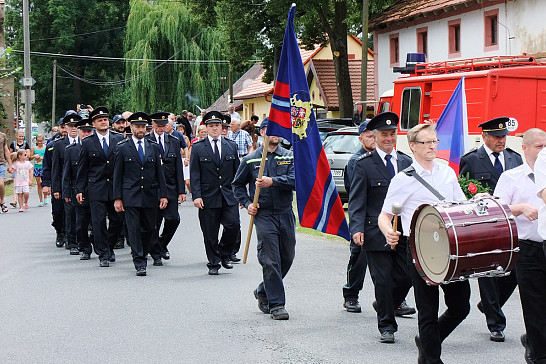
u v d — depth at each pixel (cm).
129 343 862
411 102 2012
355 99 4662
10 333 910
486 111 1753
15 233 1816
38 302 1077
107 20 7894
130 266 1381
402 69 2091
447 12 3038
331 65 4769
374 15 3603
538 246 736
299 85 986
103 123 1417
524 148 771
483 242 633
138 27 6041
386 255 857
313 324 945
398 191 729
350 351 823
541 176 675
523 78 1769
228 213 1303
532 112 1777
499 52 2752
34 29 7750
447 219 635
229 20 4053
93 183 1391
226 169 1301
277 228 990
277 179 984
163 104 6044
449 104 1347
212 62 6038
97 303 1068
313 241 1653
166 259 1452
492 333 870
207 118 1302
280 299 974
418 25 3256
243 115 6819
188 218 2072
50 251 1562
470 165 979
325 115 4656
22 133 2466
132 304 1060
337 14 3475
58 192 1564
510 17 2686
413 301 1090
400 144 2053
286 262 1008
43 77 7756
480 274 646
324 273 1281
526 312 738
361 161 873
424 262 666
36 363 789
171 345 853
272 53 4134
